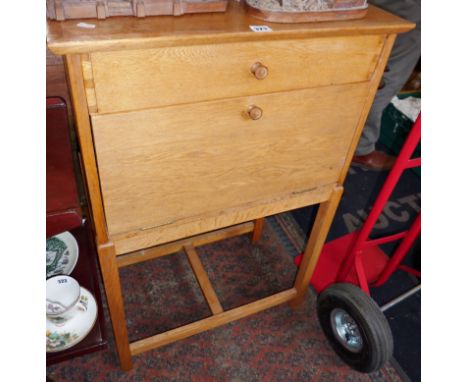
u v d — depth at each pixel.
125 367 1.15
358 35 0.73
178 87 0.66
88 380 1.14
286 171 0.90
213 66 0.66
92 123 0.63
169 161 0.74
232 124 0.75
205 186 0.82
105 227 0.79
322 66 0.75
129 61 0.60
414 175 2.05
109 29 0.59
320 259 1.49
